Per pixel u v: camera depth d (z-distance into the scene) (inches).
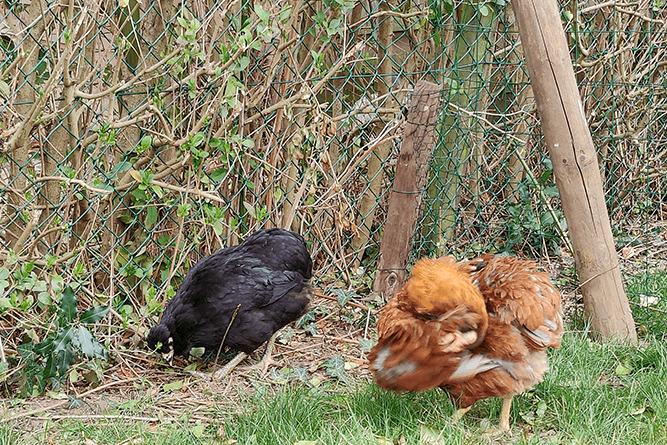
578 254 132.6
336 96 139.7
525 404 120.6
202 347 128.7
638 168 163.9
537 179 157.3
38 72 129.0
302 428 116.6
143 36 133.3
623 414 118.1
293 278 130.3
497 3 142.4
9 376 124.7
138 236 136.6
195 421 120.6
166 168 132.3
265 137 139.3
